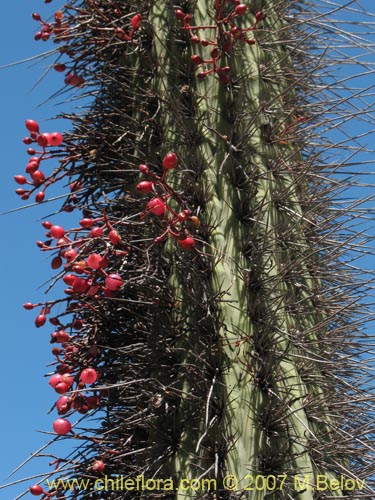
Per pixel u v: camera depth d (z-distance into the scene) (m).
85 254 3.77
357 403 3.65
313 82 4.62
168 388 3.40
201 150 3.81
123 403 3.71
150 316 3.63
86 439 3.56
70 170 4.21
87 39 4.39
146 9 4.24
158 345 3.52
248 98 3.97
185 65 4.02
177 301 3.59
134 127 4.06
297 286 3.73
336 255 3.98
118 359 3.81
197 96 3.92
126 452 3.56
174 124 3.90
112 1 4.32
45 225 3.89
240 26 4.14
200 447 3.28
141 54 4.15
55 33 4.34
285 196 3.85
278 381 3.36
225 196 3.72
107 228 3.67
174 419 3.40
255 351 3.41
